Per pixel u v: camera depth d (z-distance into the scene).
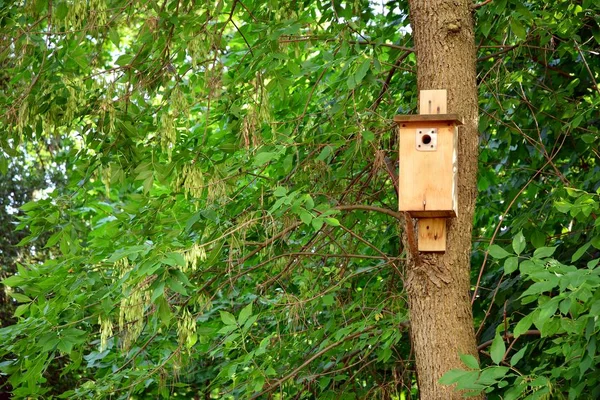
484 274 7.95
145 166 6.11
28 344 6.08
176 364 6.31
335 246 6.56
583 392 5.93
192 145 7.49
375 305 6.86
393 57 7.32
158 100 8.53
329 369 7.07
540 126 7.64
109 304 5.69
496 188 8.33
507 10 6.70
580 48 7.43
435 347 5.05
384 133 6.55
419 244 5.11
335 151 6.69
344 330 6.06
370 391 6.67
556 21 7.34
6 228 15.59
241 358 5.78
